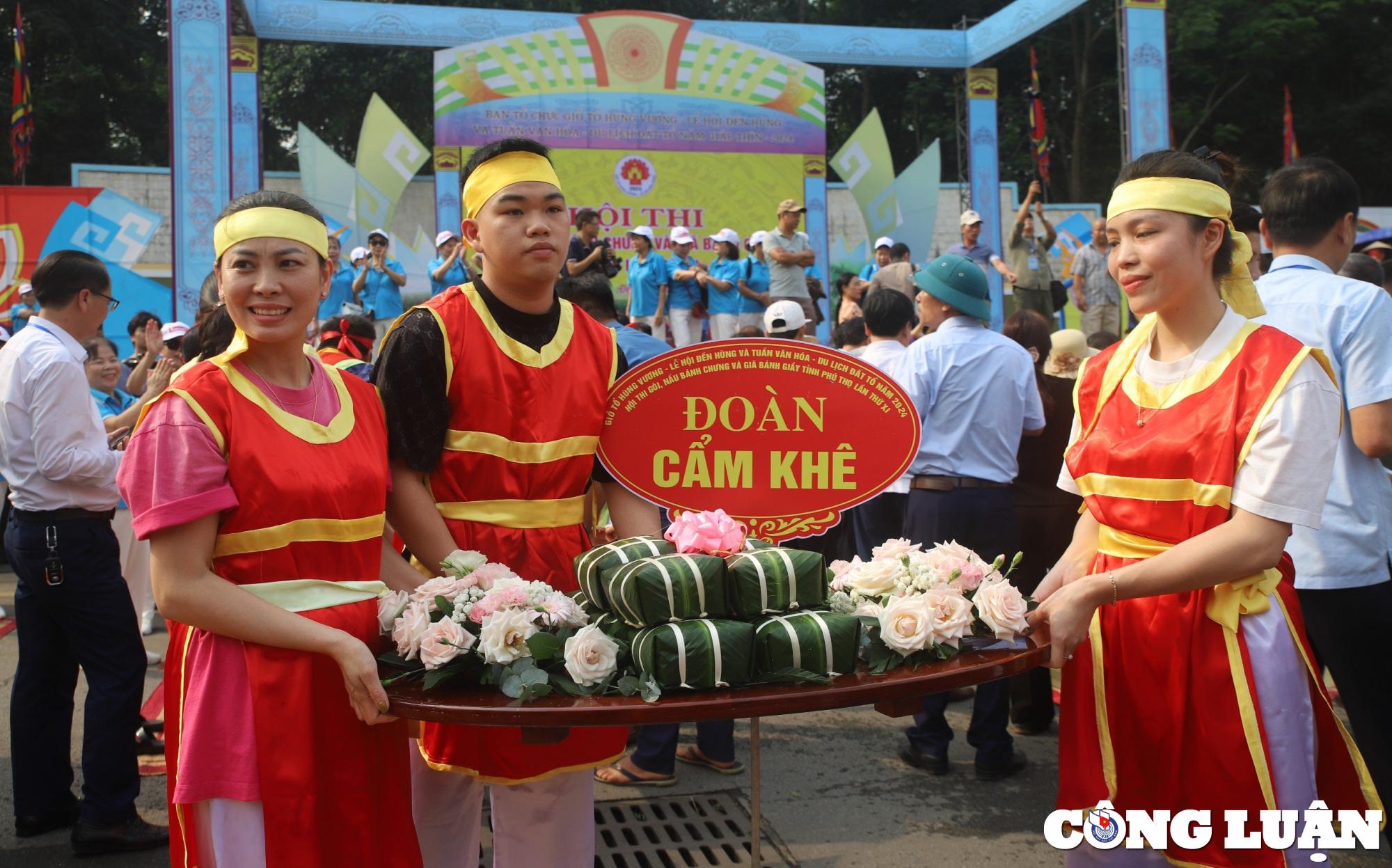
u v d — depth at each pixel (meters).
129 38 22.45
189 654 2.04
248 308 2.05
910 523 4.23
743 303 11.25
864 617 2.09
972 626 2.14
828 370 2.63
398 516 2.40
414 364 2.37
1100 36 24.16
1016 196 15.88
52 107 20.98
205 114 10.88
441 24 13.63
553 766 2.38
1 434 3.42
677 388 2.60
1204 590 2.17
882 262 12.27
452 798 2.59
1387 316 2.92
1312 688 2.22
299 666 1.98
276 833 1.94
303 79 21.88
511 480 2.42
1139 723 2.24
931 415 4.16
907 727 4.71
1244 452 2.08
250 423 2.03
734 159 14.23
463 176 2.50
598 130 13.88
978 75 15.23
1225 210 2.16
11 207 13.83
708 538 2.07
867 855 3.46
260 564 2.02
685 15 24.12
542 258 2.37
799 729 4.70
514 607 1.97
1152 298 2.18
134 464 1.96
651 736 4.00
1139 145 12.68
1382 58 23.48
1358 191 3.14
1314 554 2.99
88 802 3.42
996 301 15.03
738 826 3.67
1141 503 2.22
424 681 1.94
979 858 3.43
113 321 14.09
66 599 3.39
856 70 25.06
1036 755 4.38
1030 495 4.61
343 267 12.47
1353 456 2.98
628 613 1.94
